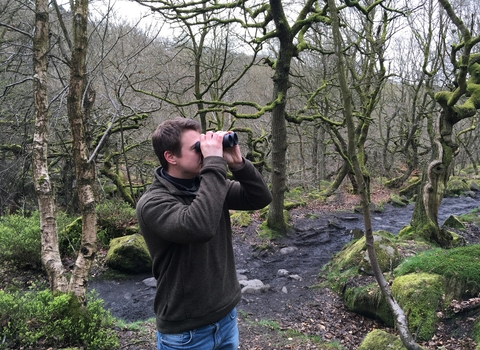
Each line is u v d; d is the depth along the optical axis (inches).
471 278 168.4
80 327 138.6
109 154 432.1
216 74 438.3
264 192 73.7
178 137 66.4
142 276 265.0
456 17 121.6
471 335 146.5
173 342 67.2
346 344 173.5
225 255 70.6
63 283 147.9
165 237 61.7
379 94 526.3
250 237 342.0
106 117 359.6
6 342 128.7
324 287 238.1
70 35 335.6
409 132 666.2
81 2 138.6
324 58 505.7
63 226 285.1
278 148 327.6
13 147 379.9
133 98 400.5
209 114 564.4
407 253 236.1
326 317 202.5
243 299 225.9
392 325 179.9
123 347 146.3
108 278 260.1
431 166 270.7
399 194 602.2
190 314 66.2
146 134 499.5
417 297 168.4
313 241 343.9
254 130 632.4
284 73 295.0
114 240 288.2
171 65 453.1
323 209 476.7
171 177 68.6
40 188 148.0
